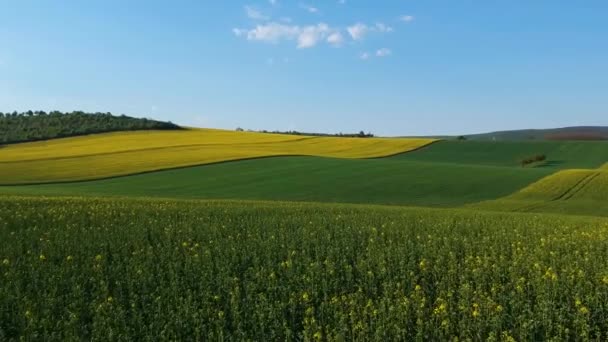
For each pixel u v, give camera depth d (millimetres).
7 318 8695
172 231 16156
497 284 10203
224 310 9219
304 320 8586
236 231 16812
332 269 11102
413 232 17672
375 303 9383
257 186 51094
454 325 8531
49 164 62531
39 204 24312
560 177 55781
